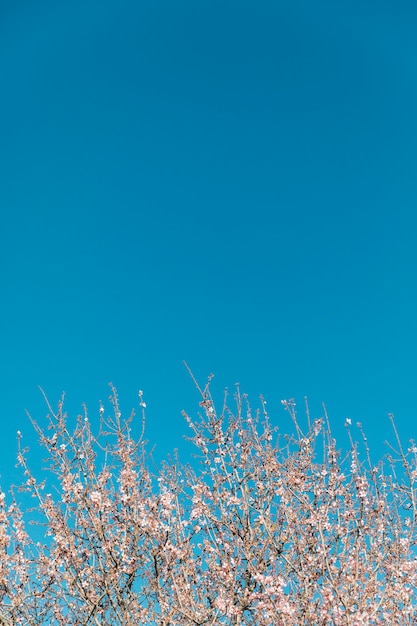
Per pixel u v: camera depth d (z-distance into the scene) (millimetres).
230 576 8414
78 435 9516
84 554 8945
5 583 8375
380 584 8422
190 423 9906
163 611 8281
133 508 8938
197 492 9172
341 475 9375
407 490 9656
